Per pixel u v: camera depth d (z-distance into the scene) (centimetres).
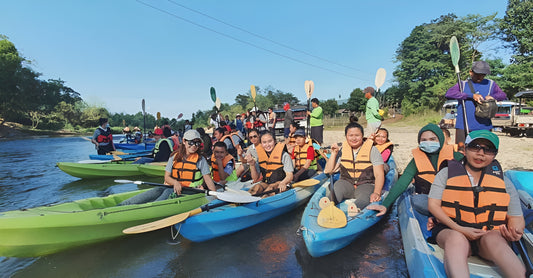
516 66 2480
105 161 791
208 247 350
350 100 5012
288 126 1196
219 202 389
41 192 646
